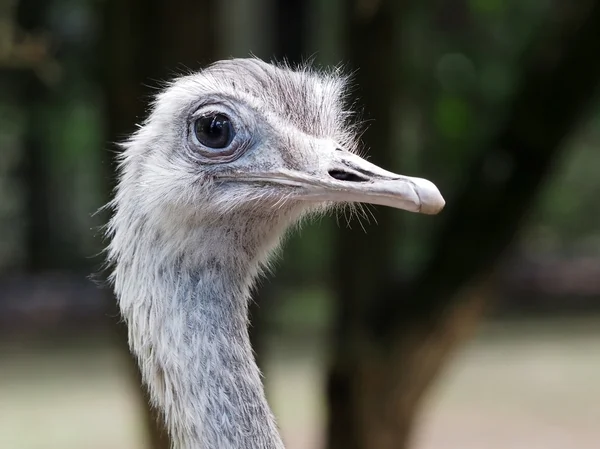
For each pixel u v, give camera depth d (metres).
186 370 3.51
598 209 19.33
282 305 14.44
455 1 9.14
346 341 6.88
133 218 3.71
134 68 6.06
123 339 6.11
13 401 12.26
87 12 9.18
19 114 14.58
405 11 7.44
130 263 3.70
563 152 6.74
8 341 15.55
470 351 15.09
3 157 17.84
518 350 15.15
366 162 3.68
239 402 3.51
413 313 6.64
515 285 17.78
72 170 18.06
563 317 17.47
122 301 3.73
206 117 3.66
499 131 6.56
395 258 7.19
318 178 3.61
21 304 16.38
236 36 9.54
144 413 6.00
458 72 9.04
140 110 6.05
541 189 6.50
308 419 10.90
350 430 6.91
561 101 6.25
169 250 3.62
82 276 17.75
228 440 3.45
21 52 6.83
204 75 3.77
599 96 7.11
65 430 10.93
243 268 3.79
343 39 7.33
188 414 3.48
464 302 6.68
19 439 10.63
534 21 8.55
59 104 13.15
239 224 3.70
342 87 4.44
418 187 3.42
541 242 19.16
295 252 14.80
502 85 8.75
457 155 8.71
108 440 10.58
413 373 6.76
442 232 6.73
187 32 6.04
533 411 12.10
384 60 6.72
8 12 7.41
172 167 3.68
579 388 12.96
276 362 13.17
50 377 13.39
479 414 12.10
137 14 6.04
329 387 7.09
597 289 18.09
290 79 3.85
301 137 3.71
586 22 6.09
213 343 3.56
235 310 3.72
